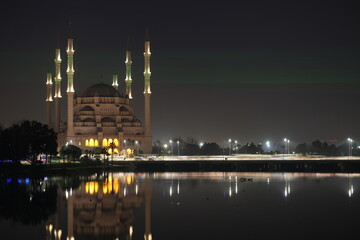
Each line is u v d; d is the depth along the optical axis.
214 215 120.69
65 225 110.00
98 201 143.62
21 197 151.25
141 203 139.75
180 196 154.38
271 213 123.19
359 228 105.75
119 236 100.69
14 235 100.62
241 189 173.88
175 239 97.94
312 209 129.00
